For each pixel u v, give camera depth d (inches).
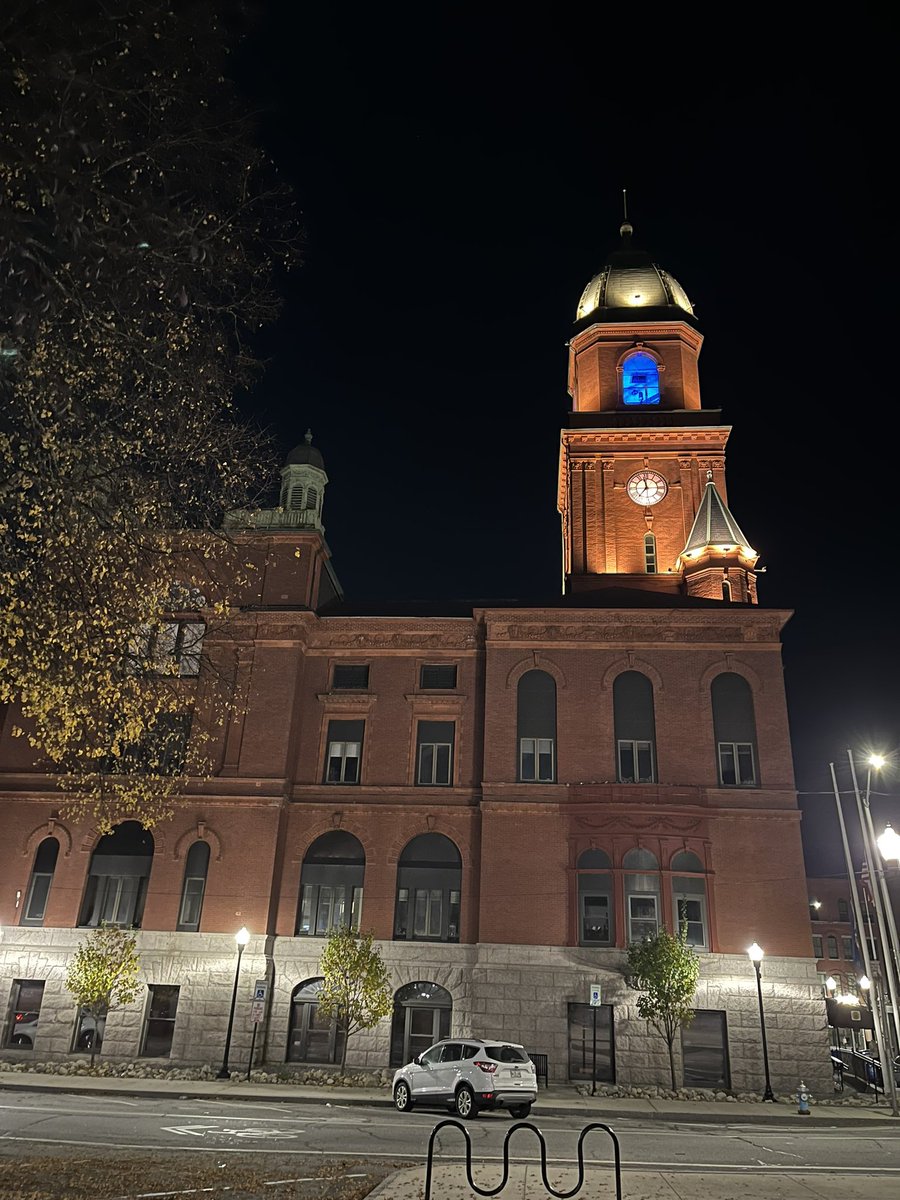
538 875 1398.9
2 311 513.7
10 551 598.2
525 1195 498.9
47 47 492.1
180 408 660.7
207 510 743.1
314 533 1624.0
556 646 1541.6
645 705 1509.6
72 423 601.9
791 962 1331.2
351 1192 502.0
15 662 629.9
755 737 1467.8
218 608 962.7
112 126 532.4
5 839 1487.5
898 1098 1250.6
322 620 1590.8
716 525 1961.1
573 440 2202.3
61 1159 589.9
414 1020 1358.3
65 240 517.0
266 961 1381.6
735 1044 1291.8
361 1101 1064.2
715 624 1530.5
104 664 729.0
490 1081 933.2
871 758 1546.5
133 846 1475.1
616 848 1393.9
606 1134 836.0
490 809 1441.9
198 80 561.6
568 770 1465.3
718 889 1376.7
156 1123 803.4
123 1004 1363.2
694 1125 978.1
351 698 1558.8
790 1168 663.8
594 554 2103.8
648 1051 1291.8
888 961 1213.1
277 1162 613.3
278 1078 1254.9
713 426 2171.5
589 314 2399.1
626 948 1342.3
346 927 1352.1
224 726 1512.1
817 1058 1279.5
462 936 1405.0
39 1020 1371.8
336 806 1492.4
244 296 635.5
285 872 1464.1
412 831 1471.5
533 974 1344.7
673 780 1446.9
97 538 652.7
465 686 1561.3
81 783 1291.8
